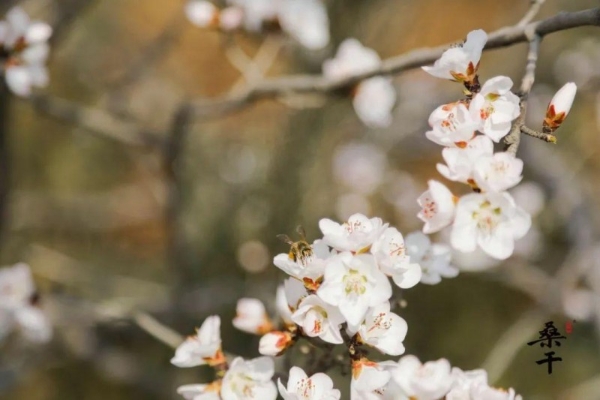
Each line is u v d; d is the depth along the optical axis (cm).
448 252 200
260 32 355
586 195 508
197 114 388
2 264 503
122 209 609
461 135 159
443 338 536
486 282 559
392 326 168
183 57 791
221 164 534
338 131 525
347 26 459
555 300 440
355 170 547
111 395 559
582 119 579
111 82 562
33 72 293
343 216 521
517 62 568
